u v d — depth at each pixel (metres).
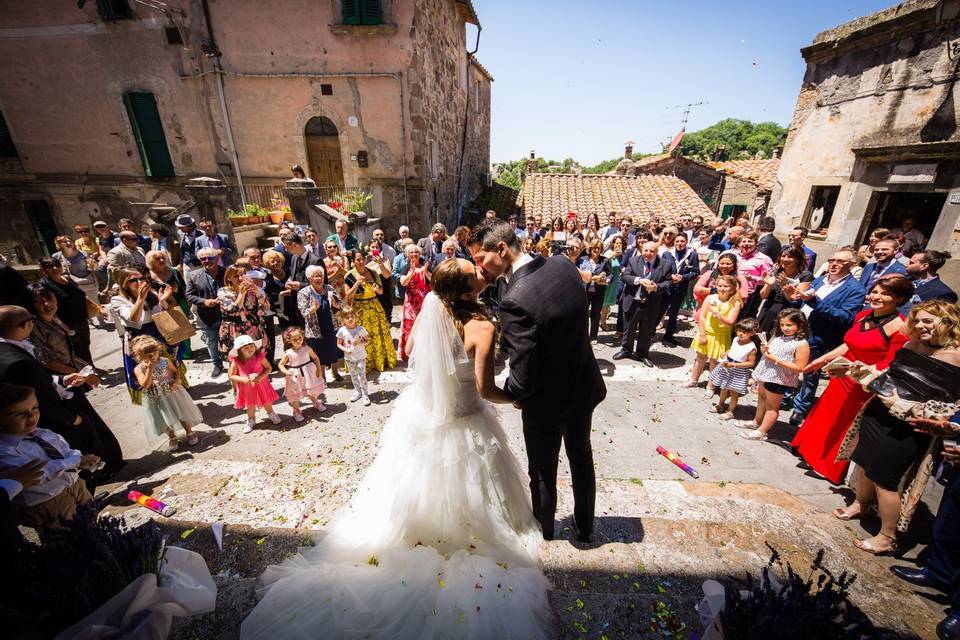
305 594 1.87
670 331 6.09
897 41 6.92
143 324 3.90
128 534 1.79
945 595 2.08
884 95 7.21
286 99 9.86
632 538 2.40
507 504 2.27
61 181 11.14
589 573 2.15
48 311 3.29
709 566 2.21
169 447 3.55
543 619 1.84
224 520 2.57
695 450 3.52
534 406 1.99
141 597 1.60
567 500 2.79
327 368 5.21
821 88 8.55
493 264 2.00
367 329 4.96
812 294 3.85
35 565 1.65
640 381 4.89
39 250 12.01
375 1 8.95
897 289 2.77
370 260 6.54
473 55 14.55
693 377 4.72
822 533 2.52
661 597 2.00
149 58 9.84
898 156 6.93
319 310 4.51
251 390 3.67
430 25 10.20
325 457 3.35
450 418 2.12
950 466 2.10
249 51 9.55
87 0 9.48
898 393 2.23
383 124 9.89
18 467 1.98
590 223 9.63
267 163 10.39
